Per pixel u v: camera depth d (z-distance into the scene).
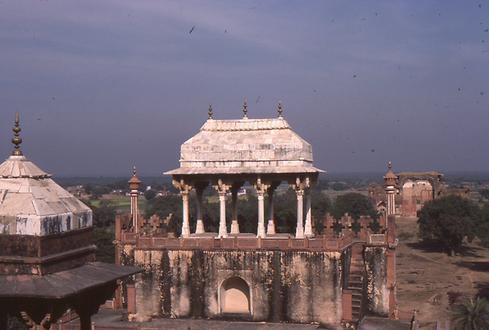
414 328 40.03
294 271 40.62
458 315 64.56
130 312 42.44
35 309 11.88
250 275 41.38
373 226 49.94
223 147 43.78
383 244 43.81
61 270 12.46
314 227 52.09
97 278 12.78
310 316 40.25
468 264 115.56
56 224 12.36
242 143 43.59
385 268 43.81
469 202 128.75
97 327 37.53
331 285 39.91
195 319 42.06
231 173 43.03
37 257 11.82
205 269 42.09
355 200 115.81
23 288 11.41
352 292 41.84
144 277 43.09
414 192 160.12
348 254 42.81
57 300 11.80
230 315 41.59
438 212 125.50
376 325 41.41
